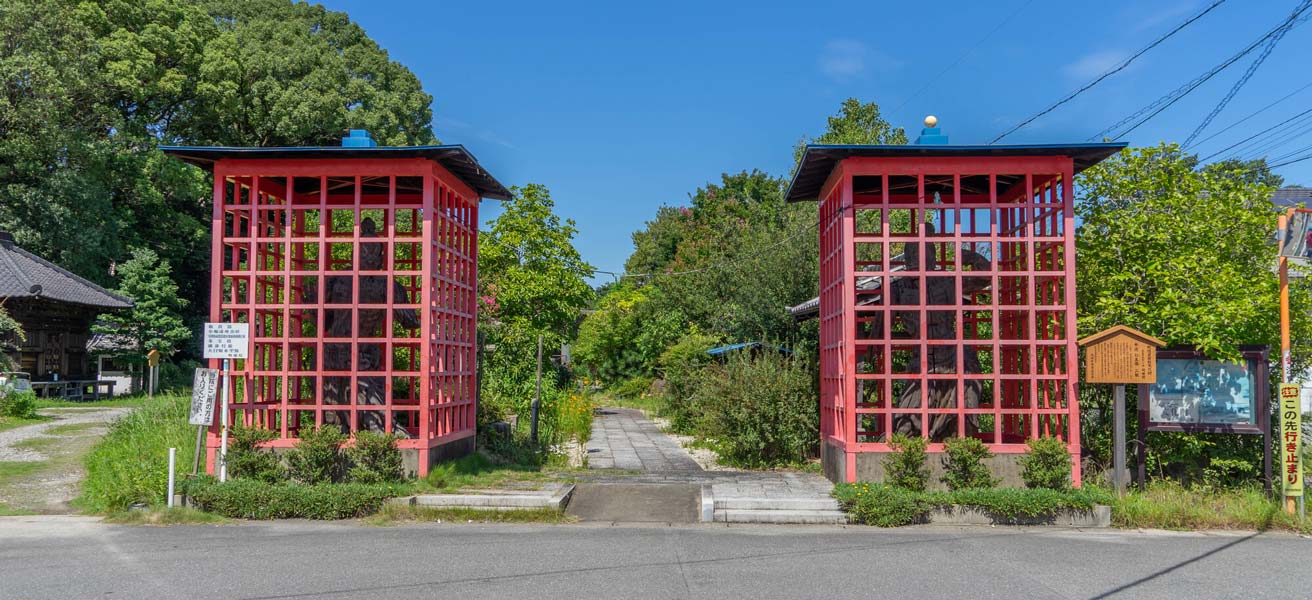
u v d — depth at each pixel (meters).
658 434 19.80
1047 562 7.35
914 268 10.88
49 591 6.20
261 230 11.58
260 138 37.34
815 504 9.43
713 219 45.25
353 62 41.66
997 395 10.09
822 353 12.14
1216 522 9.20
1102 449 11.27
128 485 9.66
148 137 33.19
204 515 9.14
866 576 6.77
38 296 26.25
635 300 35.44
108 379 30.25
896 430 11.09
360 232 10.72
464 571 6.86
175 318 31.62
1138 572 6.99
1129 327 10.18
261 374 10.37
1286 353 9.62
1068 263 9.98
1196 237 11.10
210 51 33.81
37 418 19.22
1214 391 10.52
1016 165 10.06
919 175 10.11
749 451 13.45
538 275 21.41
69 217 28.83
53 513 9.66
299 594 6.12
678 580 6.60
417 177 11.24
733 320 23.11
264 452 10.06
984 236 10.10
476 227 12.52
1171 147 11.65
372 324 10.97
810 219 23.17
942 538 8.45
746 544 8.08
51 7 27.38
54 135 27.67
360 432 10.21
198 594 6.12
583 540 8.23
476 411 13.56
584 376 37.66
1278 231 9.81
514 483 10.75
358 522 9.15
